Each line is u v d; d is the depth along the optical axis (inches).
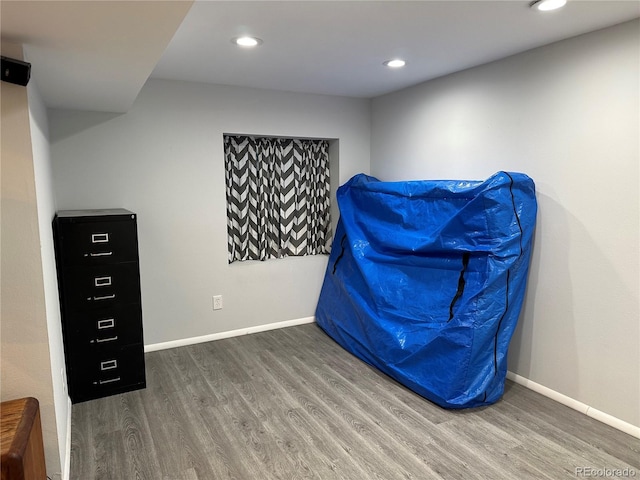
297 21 84.1
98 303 108.9
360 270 136.3
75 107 119.1
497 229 101.7
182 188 139.2
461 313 103.7
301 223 166.4
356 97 163.9
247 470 82.6
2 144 63.9
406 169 151.2
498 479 79.7
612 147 91.7
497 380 104.6
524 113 108.7
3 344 66.8
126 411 104.1
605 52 91.0
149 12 54.5
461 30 91.0
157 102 132.8
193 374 123.5
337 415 101.7
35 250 67.3
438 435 93.4
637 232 89.0
